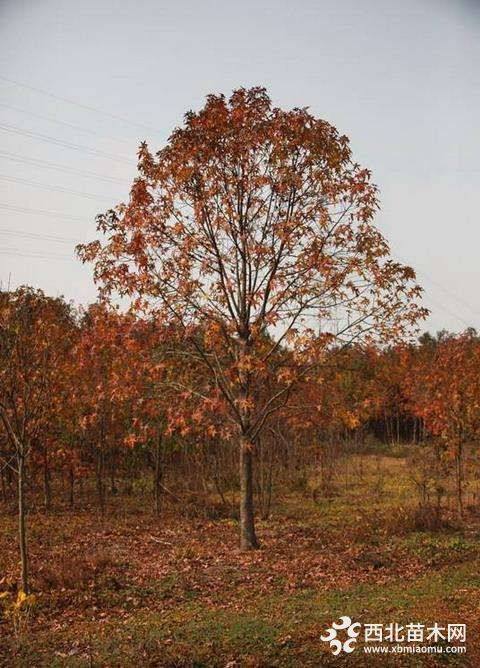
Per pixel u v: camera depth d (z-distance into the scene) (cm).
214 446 2119
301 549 1269
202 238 1299
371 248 1284
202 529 1542
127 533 1473
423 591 921
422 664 628
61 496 2114
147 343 1234
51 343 1024
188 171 1260
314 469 2623
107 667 630
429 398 1798
